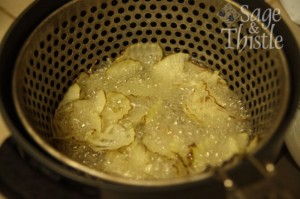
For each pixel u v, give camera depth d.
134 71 0.43
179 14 0.40
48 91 0.39
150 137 0.39
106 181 0.26
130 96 0.41
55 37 0.37
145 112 0.40
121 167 0.37
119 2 0.39
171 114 0.40
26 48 0.33
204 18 0.39
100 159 0.38
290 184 0.37
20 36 0.34
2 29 0.45
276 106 0.32
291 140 0.38
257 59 0.37
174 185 0.26
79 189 0.27
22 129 0.30
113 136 0.39
